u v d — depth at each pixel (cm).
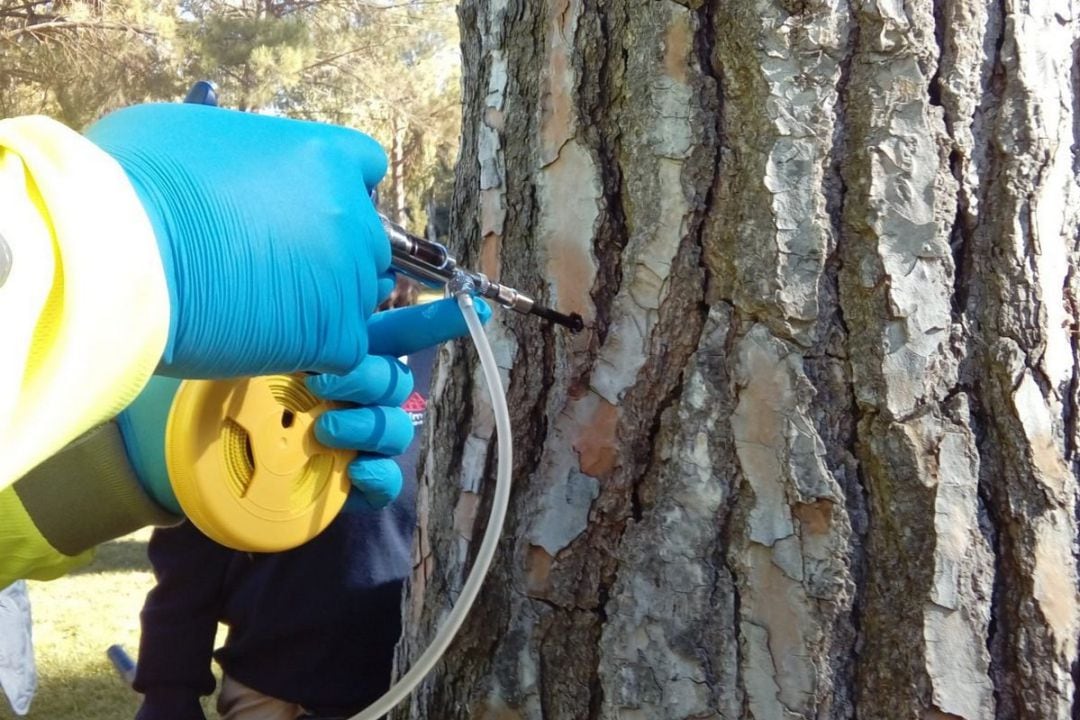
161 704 168
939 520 100
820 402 103
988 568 102
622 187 113
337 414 104
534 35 120
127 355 68
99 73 1163
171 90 1218
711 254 107
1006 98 104
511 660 116
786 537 104
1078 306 106
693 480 107
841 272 103
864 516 103
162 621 170
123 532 107
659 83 108
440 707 122
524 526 116
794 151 103
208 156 86
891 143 102
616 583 111
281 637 171
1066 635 101
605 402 112
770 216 103
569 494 114
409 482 180
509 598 117
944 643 100
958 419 101
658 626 108
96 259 65
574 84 114
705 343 107
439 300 109
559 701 113
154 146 84
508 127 122
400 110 1688
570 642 113
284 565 171
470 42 132
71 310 63
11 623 245
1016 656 101
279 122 97
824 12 103
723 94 106
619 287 113
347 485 112
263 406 100
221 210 83
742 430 105
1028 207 103
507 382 120
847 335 103
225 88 1304
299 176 92
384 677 172
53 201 64
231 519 98
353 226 95
